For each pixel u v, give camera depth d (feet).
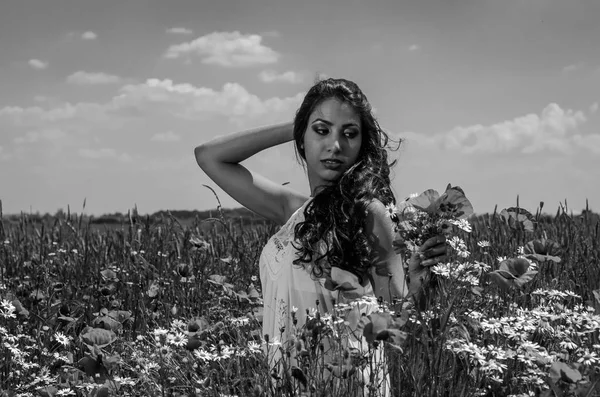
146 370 10.32
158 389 10.12
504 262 9.00
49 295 16.07
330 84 9.75
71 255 19.75
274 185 11.33
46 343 12.99
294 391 8.54
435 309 8.91
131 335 13.34
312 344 8.30
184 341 9.86
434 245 8.85
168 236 20.11
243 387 9.16
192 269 17.40
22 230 22.17
